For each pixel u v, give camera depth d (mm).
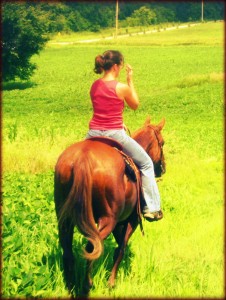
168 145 23250
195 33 125500
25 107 44875
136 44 104750
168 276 8102
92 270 7750
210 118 36188
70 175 7047
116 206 7141
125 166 7410
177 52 89688
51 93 53562
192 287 7723
